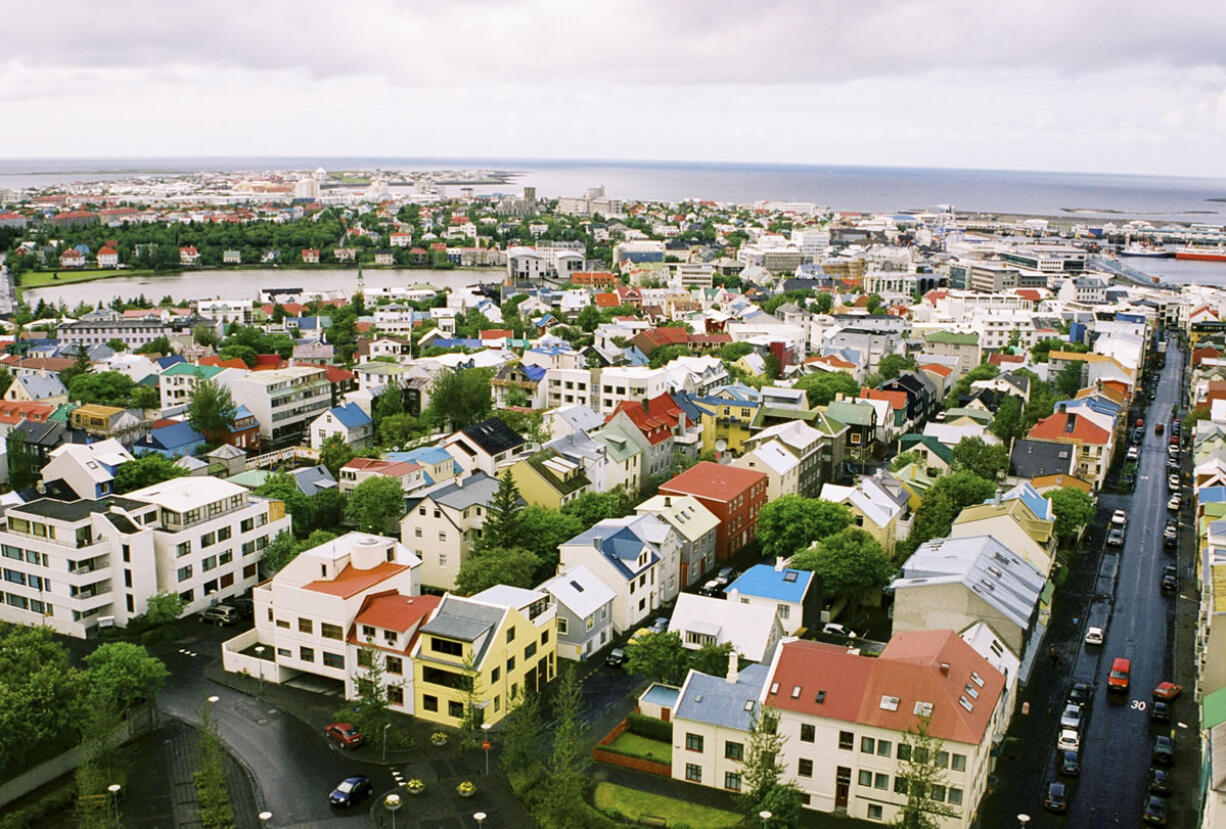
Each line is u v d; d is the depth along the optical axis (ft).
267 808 314.35
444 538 502.79
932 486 567.59
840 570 442.91
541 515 499.92
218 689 391.65
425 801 319.27
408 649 371.15
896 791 306.96
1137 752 352.90
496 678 368.27
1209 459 632.38
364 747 350.43
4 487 642.63
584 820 302.45
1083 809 318.65
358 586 390.63
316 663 388.57
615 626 447.42
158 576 451.94
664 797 322.96
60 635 436.76
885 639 442.50
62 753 334.03
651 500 535.60
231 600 477.36
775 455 608.19
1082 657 427.33
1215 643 371.56
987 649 361.30
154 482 580.30
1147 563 538.47
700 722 327.06
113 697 341.41
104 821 292.40
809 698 318.65
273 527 503.20
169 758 342.23
